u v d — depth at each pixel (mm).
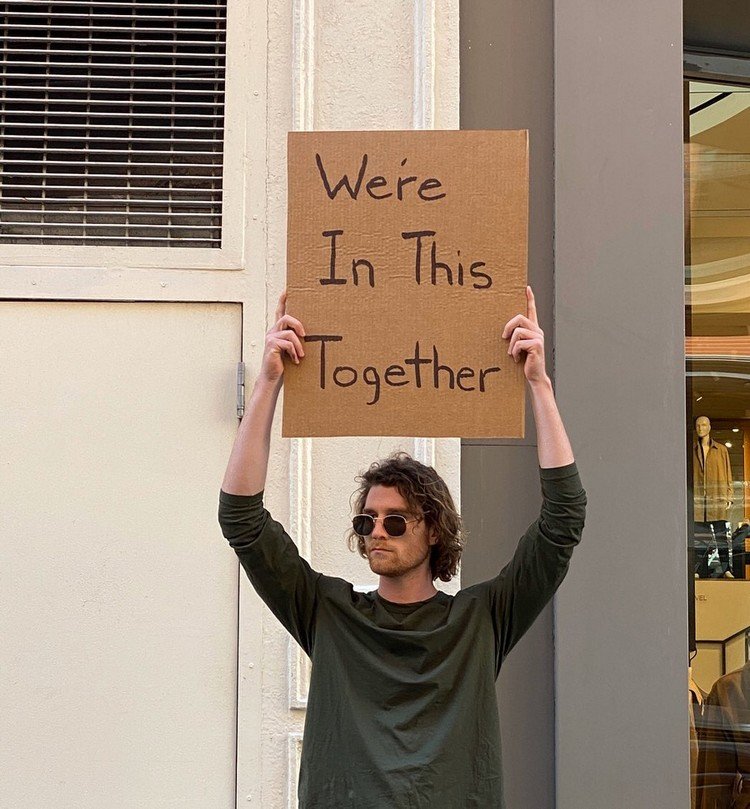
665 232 3773
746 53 4391
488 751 2506
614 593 3650
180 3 3750
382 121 3684
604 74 3797
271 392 2574
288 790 3482
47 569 3543
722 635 4184
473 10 3828
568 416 3682
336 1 3703
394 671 2496
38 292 3602
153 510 3572
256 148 3672
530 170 3807
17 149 3662
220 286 3623
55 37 3740
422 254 2629
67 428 3586
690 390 4297
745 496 4262
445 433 2598
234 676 3539
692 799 4066
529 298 2611
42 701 3510
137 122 3736
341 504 3564
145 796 3504
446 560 2707
